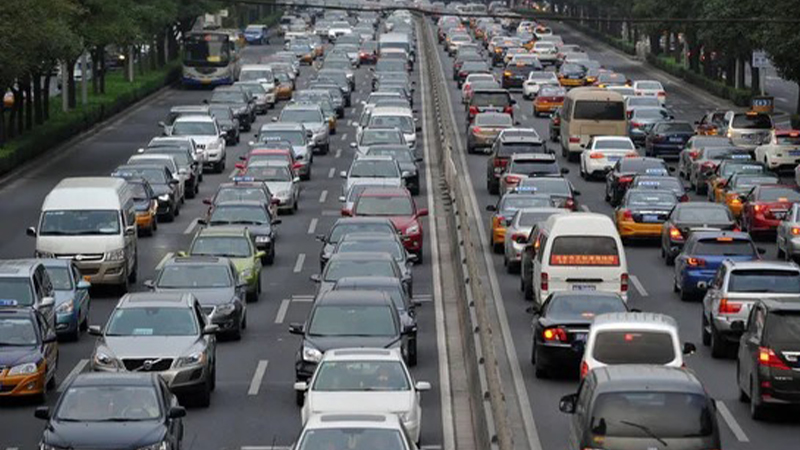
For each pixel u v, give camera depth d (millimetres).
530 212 87938
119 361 54875
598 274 69062
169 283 69625
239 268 78125
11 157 129250
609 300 59812
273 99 195625
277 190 109812
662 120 147500
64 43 134750
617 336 49938
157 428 44219
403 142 130250
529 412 54344
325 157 144500
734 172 110125
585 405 39656
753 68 193250
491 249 95500
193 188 119875
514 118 179000
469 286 68938
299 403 55750
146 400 45500
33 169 134375
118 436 43469
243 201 95250
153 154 116688
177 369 54781
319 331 57250
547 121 176500
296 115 147625
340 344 56188
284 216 110188
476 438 50281
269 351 66625
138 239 100375
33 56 129125
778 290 63281
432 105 174125
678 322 72250
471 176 130000
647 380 39031
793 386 51312
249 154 120812
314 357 55562
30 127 146500
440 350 66312
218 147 134875
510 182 109125
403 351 56625
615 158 126438
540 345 58812
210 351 57281
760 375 51719
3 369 55625
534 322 61469
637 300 78250
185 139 126938
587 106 138250
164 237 101125
